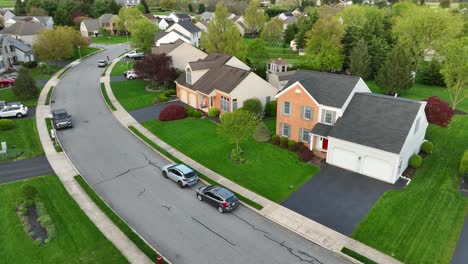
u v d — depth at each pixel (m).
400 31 67.94
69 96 55.56
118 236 23.33
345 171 31.59
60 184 29.94
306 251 22.00
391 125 30.28
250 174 31.39
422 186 28.89
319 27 70.81
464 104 51.34
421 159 31.61
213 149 36.38
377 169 30.00
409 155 31.75
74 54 88.19
